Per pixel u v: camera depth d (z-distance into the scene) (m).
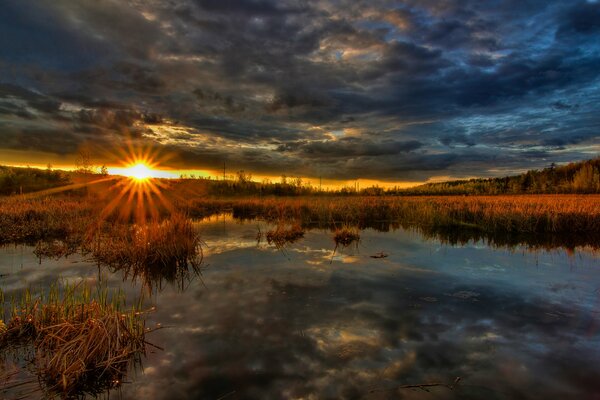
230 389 4.08
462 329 5.70
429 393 3.99
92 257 10.68
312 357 4.79
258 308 6.57
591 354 4.90
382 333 5.53
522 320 6.09
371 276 8.80
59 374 4.21
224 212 28.95
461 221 18.75
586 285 8.14
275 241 13.87
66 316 5.66
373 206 24.14
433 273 9.11
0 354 4.89
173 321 5.96
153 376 4.35
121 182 36.94
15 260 10.35
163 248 10.01
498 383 4.20
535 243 13.98
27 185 38.06
